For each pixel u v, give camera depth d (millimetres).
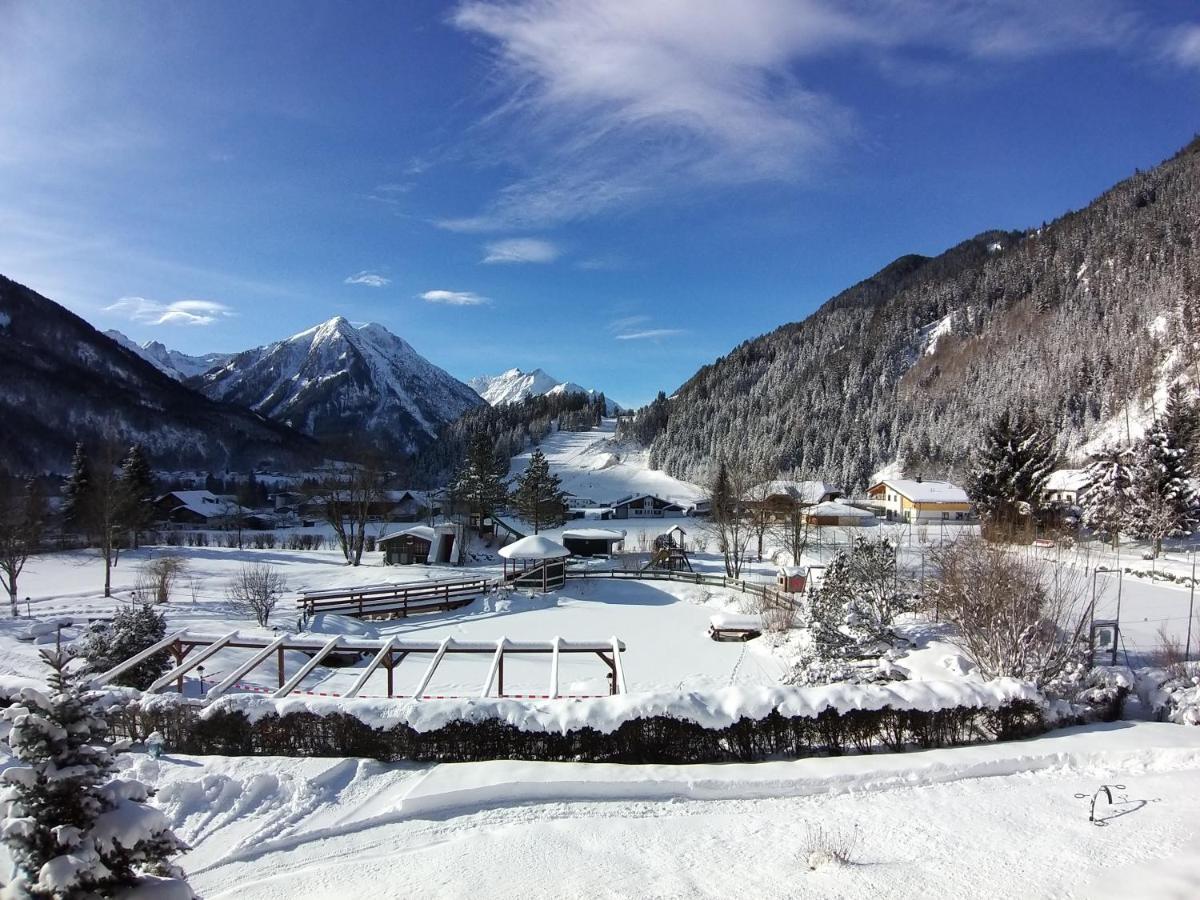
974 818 10016
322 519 83562
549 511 74312
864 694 13203
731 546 58031
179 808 10742
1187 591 32062
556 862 9016
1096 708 15023
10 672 20625
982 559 21109
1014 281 175750
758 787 11172
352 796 11273
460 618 34406
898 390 148875
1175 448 49094
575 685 18016
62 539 57875
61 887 5848
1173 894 7453
